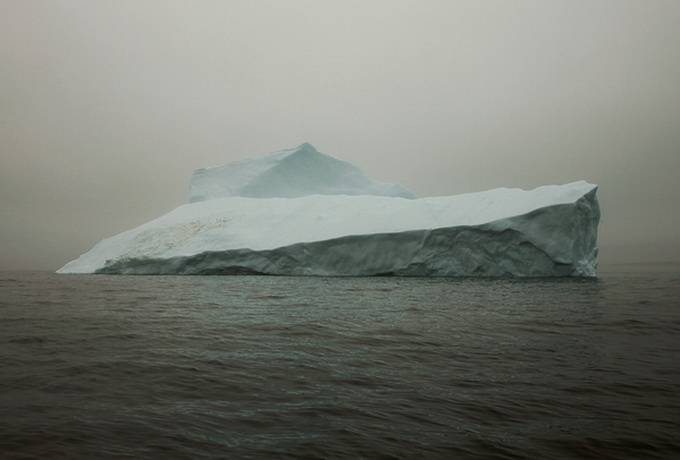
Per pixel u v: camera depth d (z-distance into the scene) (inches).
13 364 295.4
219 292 773.3
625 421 205.8
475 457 172.1
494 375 276.4
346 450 176.6
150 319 483.8
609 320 471.8
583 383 259.8
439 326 438.3
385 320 472.4
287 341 369.1
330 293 741.9
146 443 180.1
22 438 182.1
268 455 171.8
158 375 271.1
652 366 295.9
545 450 178.2
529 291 761.6
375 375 275.3
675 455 174.2
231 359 309.9
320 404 225.0
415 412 215.9
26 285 1019.3
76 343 361.1
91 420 202.2
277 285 911.7
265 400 230.2
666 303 606.5
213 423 200.8
